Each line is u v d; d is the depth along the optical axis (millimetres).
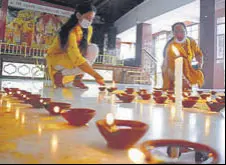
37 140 851
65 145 789
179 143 672
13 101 2111
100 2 13227
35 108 1697
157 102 2373
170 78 4938
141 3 12484
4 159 649
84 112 1133
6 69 9102
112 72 10938
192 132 1044
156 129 1098
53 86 5445
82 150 728
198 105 2105
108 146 770
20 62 9320
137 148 699
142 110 1860
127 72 11312
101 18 15180
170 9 9953
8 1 12172
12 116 1359
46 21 13109
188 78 4984
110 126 783
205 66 7414
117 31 15445
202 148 649
